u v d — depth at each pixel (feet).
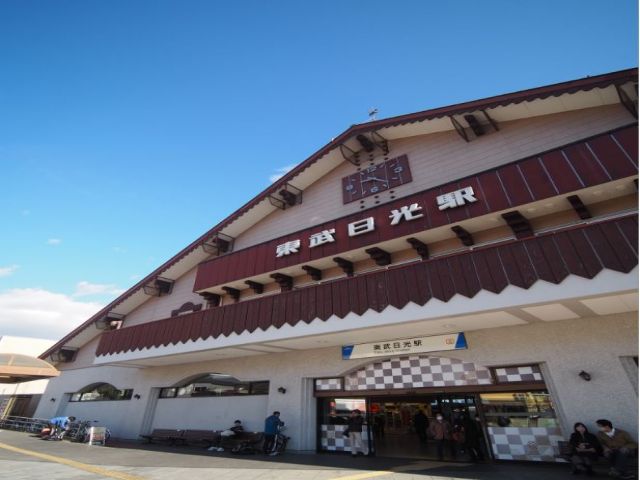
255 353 42.27
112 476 25.59
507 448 28.60
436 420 32.07
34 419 63.87
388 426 44.47
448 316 26.09
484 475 24.04
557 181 28.02
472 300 25.46
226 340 37.65
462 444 30.91
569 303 23.95
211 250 55.52
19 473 26.91
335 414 37.58
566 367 27.14
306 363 39.40
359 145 46.78
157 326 45.83
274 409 39.42
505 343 29.84
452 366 32.14
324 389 38.24
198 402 47.39
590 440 23.91
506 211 30.25
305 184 50.14
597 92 30.91
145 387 53.47
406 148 43.78
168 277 59.00
